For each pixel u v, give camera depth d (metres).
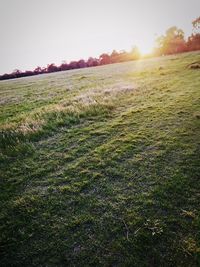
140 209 5.41
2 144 9.90
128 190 6.15
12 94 27.06
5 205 6.08
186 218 5.00
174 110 12.48
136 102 15.34
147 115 12.30
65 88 25.94
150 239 4.59
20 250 4.66
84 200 5.95
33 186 6.86
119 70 44.41
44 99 19.98
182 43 79.19
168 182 6.25
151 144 8.72
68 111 13.72
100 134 10.37
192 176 6.39
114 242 4.61
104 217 5.29
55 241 4.78
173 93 16.38
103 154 8.37
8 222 5.43
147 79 24.69
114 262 4.21
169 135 9.30
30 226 5.25
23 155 8.97
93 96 17.45
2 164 8.40
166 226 4.84
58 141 10.05
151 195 5.83
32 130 10.81
